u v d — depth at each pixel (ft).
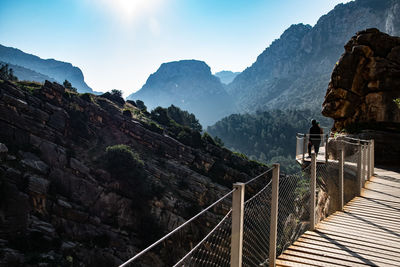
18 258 117.39
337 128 72.08
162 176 200.85
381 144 57.47
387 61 62.54
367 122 63.36
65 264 125.80
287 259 15.49
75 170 180.14
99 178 182.60
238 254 9.57
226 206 193.16
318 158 49.67
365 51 65.00
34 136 181.98
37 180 153.79
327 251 16.79
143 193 180.14
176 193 193.47
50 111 197.98
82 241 155.12
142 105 390.42
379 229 21.22
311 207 20.53
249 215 12.01
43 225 143.13
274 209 14.12
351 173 36.63
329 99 70.85
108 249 154.51
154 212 177.88
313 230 20.54
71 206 160.76
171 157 225.97
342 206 26.66
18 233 134.10
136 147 225.56
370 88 63.77
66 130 202.49
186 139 255.91
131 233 169.89
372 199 30.50
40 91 206.28
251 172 241.35
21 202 140.97
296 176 18.67
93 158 197.67
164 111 310.65
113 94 309.63
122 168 185.37
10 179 146.72
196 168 225.35
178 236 171.12
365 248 17.40
